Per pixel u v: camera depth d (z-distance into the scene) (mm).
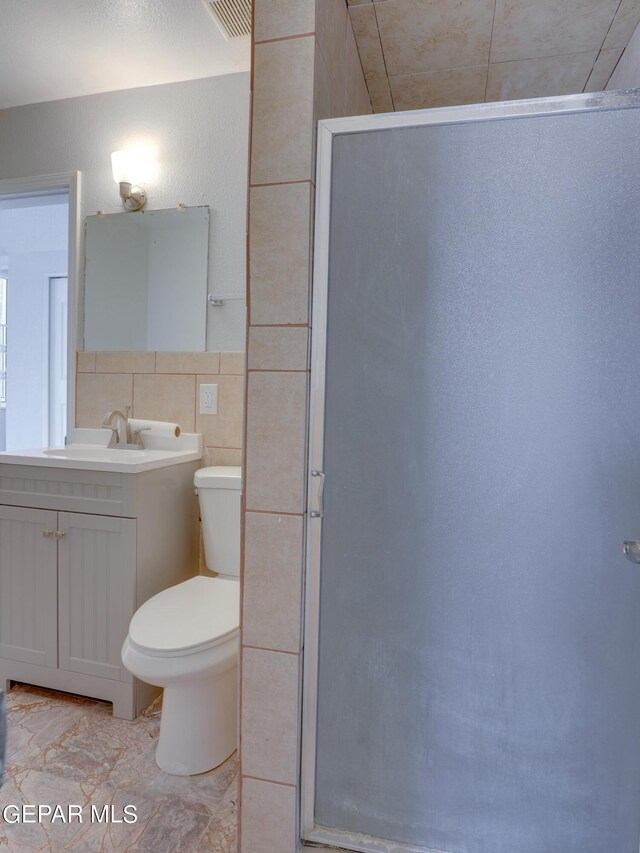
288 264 1143
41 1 1717
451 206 1089
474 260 1084
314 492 1172
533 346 1066
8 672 1899
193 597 1705
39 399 3764
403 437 1135
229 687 1603
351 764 1202
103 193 2273
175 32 1875
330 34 1218
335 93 1280
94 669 1793
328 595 1186
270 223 1147
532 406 1071
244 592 1206
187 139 2166
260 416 1173
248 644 1211
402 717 1168
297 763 1203
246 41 1920
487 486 1100
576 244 1038
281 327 1153
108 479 1746
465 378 1100
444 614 1133
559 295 1050
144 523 1779
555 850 1109
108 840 1292
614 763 1076
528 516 1083
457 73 1630
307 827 1224
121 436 2178
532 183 1052
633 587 1049
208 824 1348
